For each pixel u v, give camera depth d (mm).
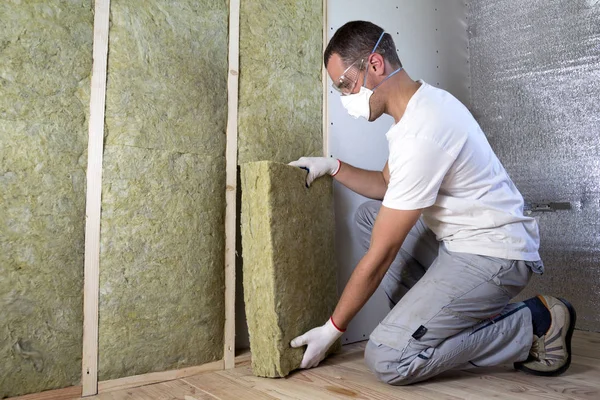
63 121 1345
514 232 1385
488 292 1351
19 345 1237
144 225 1470
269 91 1829
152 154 1501
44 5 1329
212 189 1638
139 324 1439
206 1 1678
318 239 1767
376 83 1444
